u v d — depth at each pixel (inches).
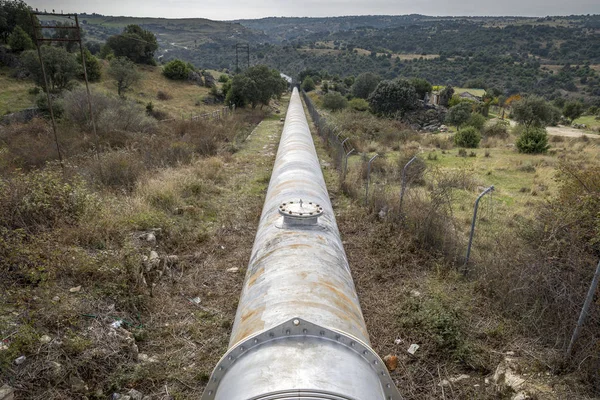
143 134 729.0
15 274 229.5
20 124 776.9
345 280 151.8
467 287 271.0
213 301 258.1
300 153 350.0
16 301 204.7
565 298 211.3
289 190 239.1
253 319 124.8
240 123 1119.6
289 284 135.6
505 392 182.2
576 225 243.3
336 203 446.9
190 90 1943.9
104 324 208.1
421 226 328.2
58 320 197.8
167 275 279.6
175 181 451.5
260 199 452.8
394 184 497.4
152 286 257.1
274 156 712.4
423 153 740.7
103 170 450.3
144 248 287.3
